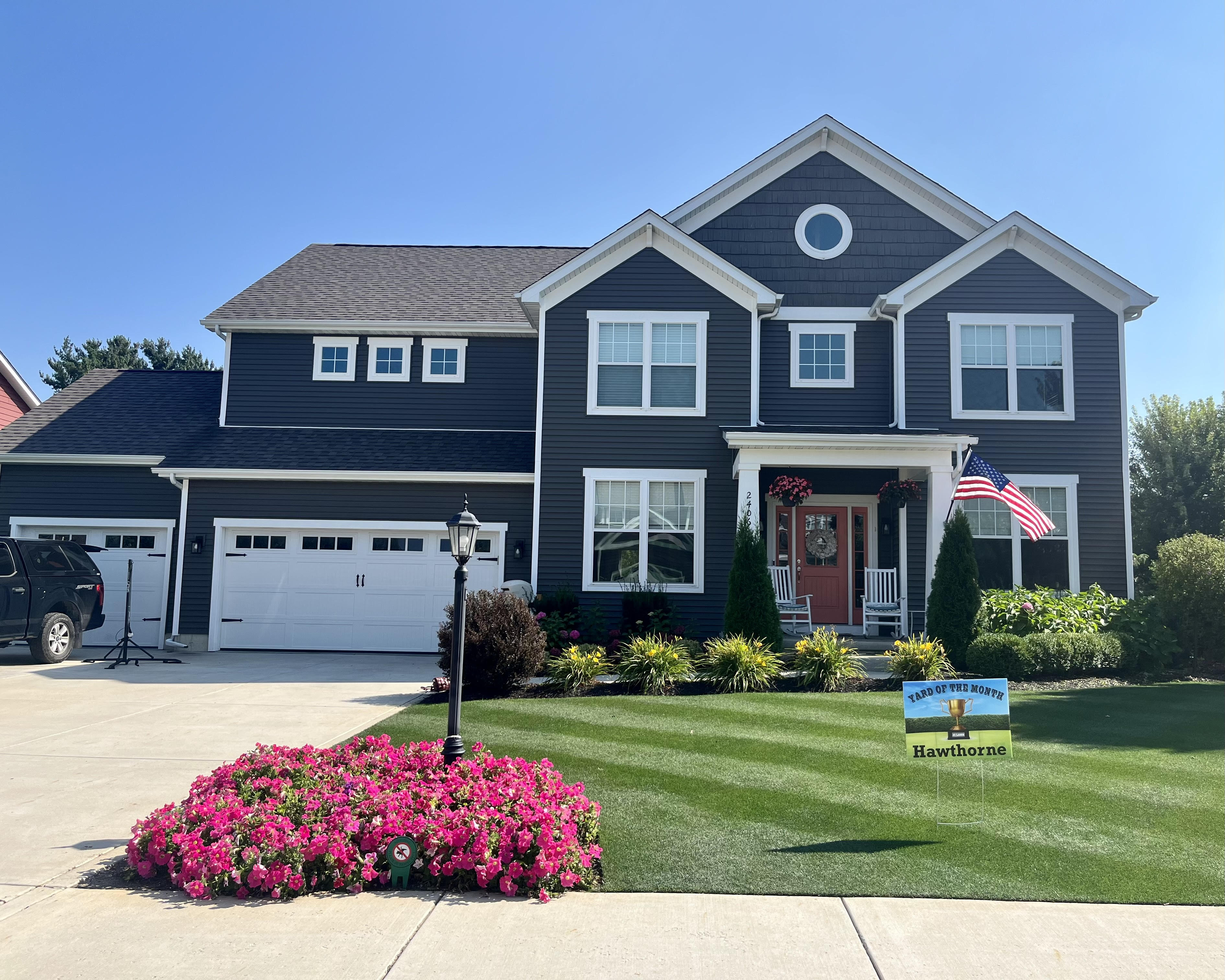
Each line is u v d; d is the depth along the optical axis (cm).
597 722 970
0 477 1769
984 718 643
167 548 1750
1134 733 909
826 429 1563
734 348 1647
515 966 420
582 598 1603
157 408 1972
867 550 1772
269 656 1636
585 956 430
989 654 1244
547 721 975
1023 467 1630
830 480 1745
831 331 1752
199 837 521
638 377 1647
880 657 1445
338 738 887
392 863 517
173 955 428
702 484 1623
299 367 1927
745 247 1780
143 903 490
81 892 504
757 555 1398
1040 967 421
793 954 434
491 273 2164
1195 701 1084
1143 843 589
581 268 1661
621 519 1623
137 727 933
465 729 934
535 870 505
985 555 1608
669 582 1608
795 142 1783
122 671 1394
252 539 1727
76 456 1742
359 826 535
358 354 1931
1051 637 1274
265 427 1900
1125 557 1609
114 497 1762
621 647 1459
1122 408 1638
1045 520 1374
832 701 1085
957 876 532
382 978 407
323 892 512
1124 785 721
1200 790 706
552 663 1217
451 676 683
